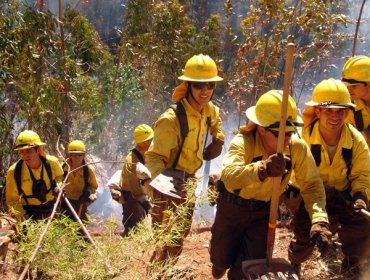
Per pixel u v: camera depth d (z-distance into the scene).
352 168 4.58
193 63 4.89
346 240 4.93
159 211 4.75
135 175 7.35
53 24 10.25
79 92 12.38
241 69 9.92
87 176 7.57
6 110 10.27
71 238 3.75
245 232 4.48
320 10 9.20
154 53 14.19
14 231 4.78
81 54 13.59
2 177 10.16
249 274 4.02
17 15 9.91
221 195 4.45
